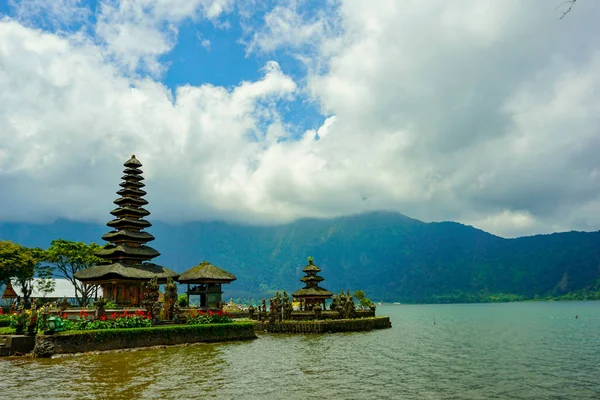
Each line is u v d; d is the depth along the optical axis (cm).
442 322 13950
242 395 2819
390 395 2922
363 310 9625
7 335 4350
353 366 4066
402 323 13388
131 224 7344
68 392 2792
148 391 2856
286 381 3300
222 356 4472
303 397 2805
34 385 2980
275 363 4119
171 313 5775
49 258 9525
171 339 5162
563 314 19600
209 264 7631
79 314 5556
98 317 5181
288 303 8162
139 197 7894
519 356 5038
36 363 3841
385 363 4306
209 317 6056
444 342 6794
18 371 3475
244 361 4194
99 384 3030
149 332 4934
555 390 3158
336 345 5819
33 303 4522
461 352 5394
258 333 7650
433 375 3688
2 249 8850
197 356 4394
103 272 6531
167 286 5838
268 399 2731
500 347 6062
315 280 9575
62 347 4209
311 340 6456
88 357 4200
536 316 17975
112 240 7344
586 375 3772
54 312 5591
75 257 9594
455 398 2878
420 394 2969
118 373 3428
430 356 4919
